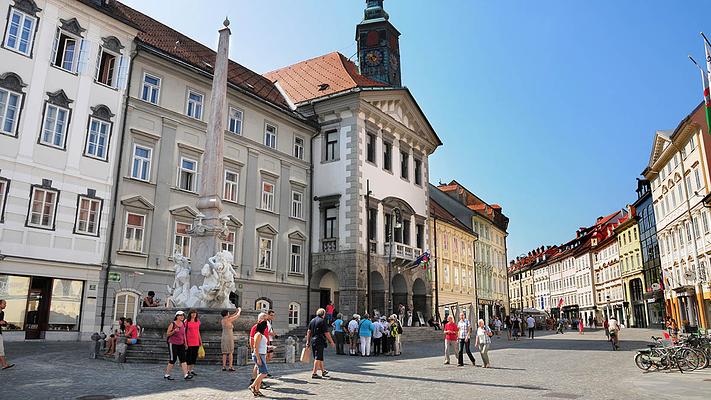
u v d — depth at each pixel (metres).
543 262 111.25
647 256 59.44
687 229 44.22
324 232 36.50
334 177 36.81
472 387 12.20
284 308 33.34
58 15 23.59
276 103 36.03
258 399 9.93
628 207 69.38
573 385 12.91
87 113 24.16
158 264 26.12
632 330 56.00
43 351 17.94
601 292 81.62
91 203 23.88
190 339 12.48
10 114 21.66
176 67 28.30
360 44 46.25
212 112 20.19
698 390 12.12
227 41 21.05
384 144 40.53
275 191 34.12
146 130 26.66
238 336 17.05
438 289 47.34
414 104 42.94
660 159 49.50
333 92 39.03
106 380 11.85
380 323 22.80
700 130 39.25
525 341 36.78
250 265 31.33
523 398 10.61
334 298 37.56
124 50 26.08
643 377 14.78
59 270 22.25
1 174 20.98
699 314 41.22
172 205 27.34
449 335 18.59
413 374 14.77
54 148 22.78
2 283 20.58
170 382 11.82
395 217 39.31
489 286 63.91
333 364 17.38
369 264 33.28
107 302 23.73
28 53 22.42
